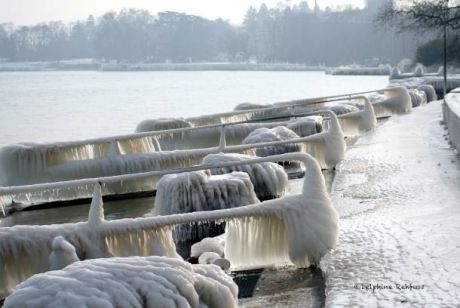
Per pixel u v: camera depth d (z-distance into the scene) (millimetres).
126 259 5844
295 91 70625
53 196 15453
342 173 15633
